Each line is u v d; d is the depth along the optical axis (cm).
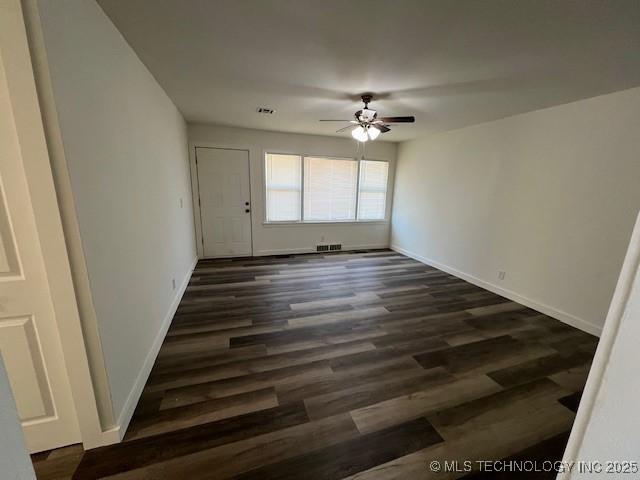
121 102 166
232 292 331
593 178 246
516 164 316
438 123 367
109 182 144
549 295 286
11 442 46
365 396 171
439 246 442
